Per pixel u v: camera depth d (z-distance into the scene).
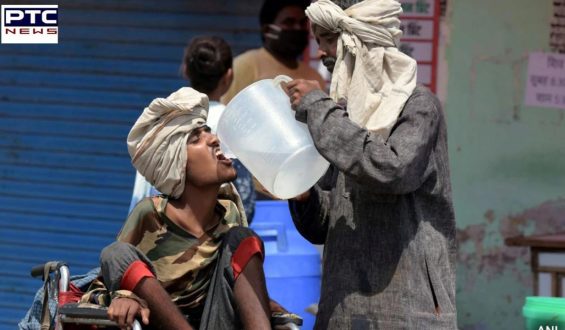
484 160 12.47
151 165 7.36
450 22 12.43
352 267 7.09
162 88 13.75
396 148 6.75
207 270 7.39
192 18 13.50
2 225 14.63
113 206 14.17
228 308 7.23
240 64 11.99
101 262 7.09
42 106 14.27
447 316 6.98
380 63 7.02
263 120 7.16
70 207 14.34
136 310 6.79
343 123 6.78
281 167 7.08
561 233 12.38
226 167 7.40
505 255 12.46
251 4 13.26
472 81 12.44
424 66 12.50
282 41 11.88
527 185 12.42
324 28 7.20
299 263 10.48
